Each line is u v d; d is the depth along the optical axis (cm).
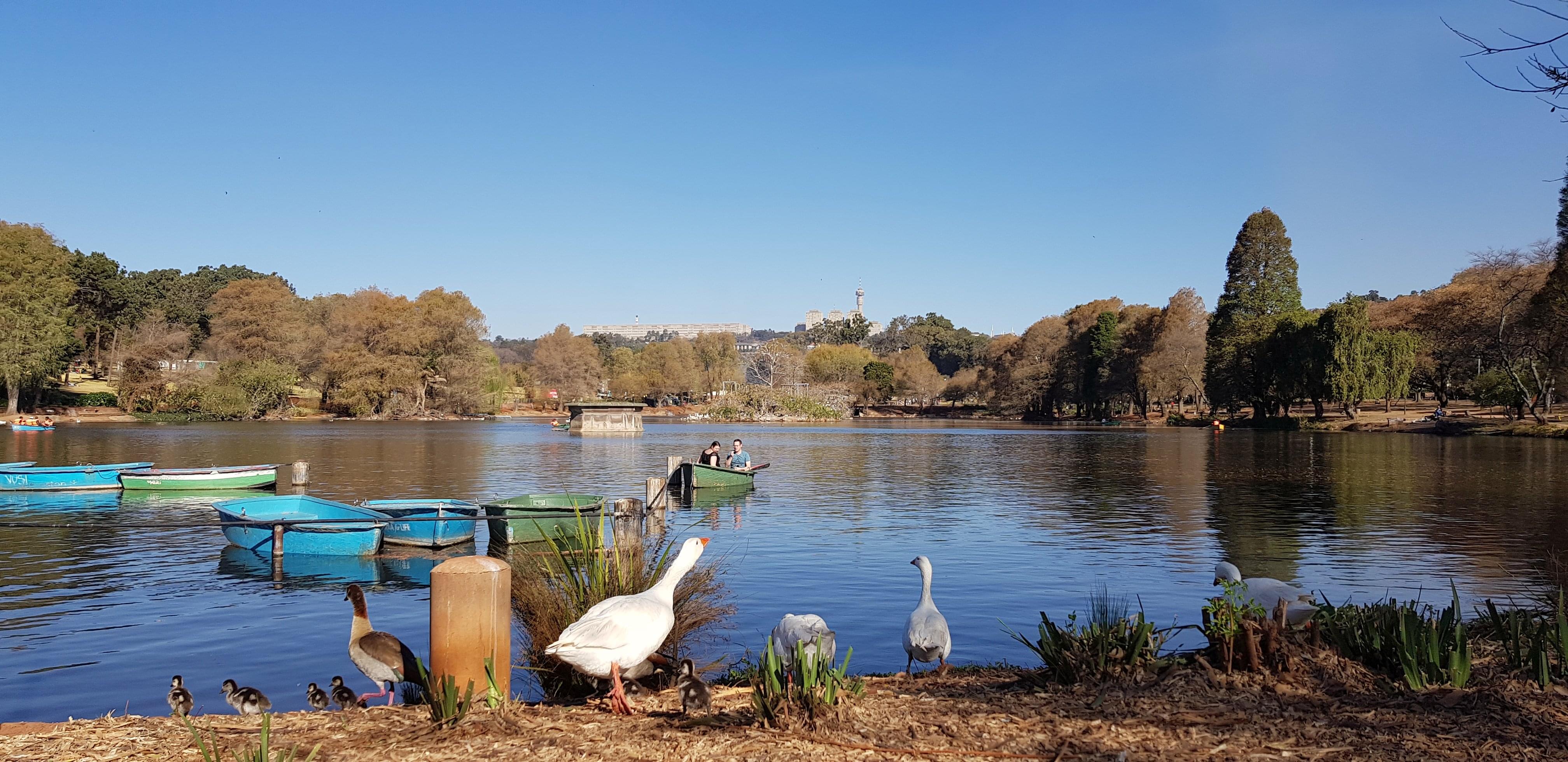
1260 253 9162
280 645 1138
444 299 10431
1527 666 702
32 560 1759
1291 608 781
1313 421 7919
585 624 667
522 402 13400
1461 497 2830
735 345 14912
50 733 608
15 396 7606
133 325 10688
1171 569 1658
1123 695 656
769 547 1917
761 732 587
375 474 3631
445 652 664
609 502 2342
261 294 9706
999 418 12656
